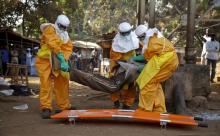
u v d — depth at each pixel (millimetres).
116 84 9633
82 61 28922
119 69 9766
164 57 8523
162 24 23125
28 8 32062
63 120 8453
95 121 8383
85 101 11688
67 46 9070
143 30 9461
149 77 8547
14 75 14875
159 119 7848
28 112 9469
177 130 7746
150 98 8602
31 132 7328
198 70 11883
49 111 8781
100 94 12430
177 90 9805
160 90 8734
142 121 8391
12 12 30406
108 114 8148
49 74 8867
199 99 10742
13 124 8055
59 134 7188
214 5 18859
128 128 7789
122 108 9961
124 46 9820
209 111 10211
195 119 8203
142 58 9461
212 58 18156
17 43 27625
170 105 9961
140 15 12805
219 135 7406
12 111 9594
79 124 8094
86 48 42281
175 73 10008
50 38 8672
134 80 9367
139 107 8703
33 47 27797
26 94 12789
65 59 8969
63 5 36281
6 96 12000
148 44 8656
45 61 8883
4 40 27438
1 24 29578
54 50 8711
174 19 22828
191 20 12328
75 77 9500
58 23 8953
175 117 8117
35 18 32719
